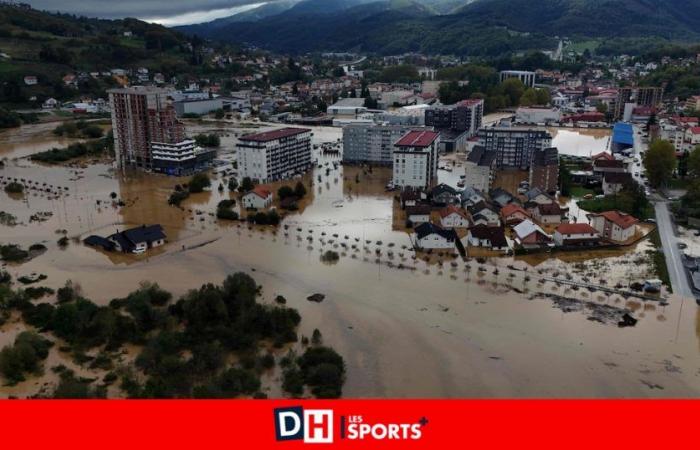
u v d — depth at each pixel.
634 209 177.75
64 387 82.06
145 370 92.69
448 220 169.00
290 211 189.00
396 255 146.12
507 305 117.62
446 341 103.06
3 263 141.25
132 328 104.44
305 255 147.12
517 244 152.75
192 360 93.50
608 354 98.75
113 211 189.62
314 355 94.62
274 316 106.81
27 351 93.62
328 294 122.88
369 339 103.88
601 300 119.75
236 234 165.00
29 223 175.50
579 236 150.12
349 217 181.50
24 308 113.62
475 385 89.19
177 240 159.62
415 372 93.00
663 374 92.81
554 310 115.31
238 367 93.88
